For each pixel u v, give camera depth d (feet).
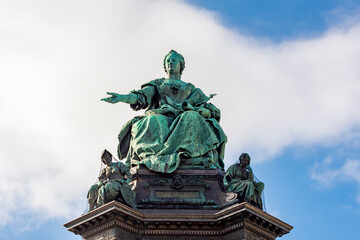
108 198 93.35
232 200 95.40
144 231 93.30
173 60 116.78
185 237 93.56
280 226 95.35
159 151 103.40
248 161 99.60
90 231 93.45
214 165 104.22
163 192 98.68
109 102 107.86
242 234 92.07
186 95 112.88
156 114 108.58
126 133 110.32
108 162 97.96
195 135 104.27
